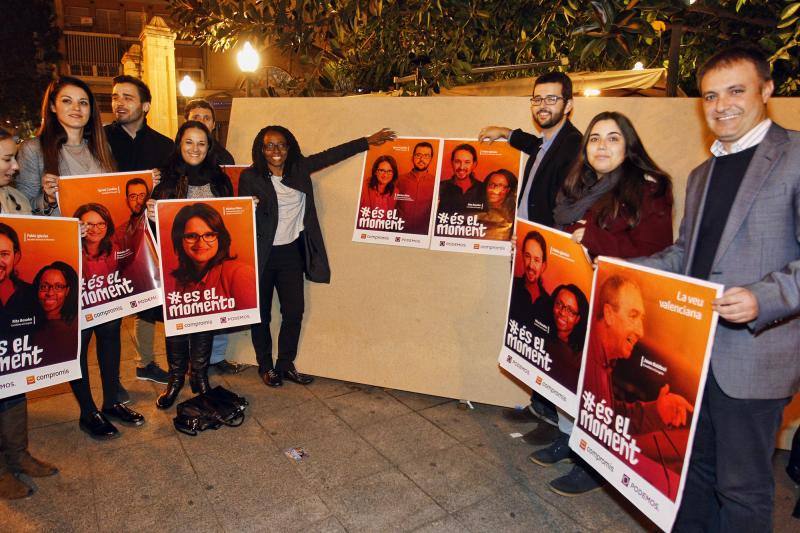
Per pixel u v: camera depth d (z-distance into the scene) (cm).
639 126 332
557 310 253
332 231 415
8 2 2200
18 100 2289
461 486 288
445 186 384
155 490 279
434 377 390
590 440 222
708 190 197
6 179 250
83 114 293
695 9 358
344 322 412
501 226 370
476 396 381
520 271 280
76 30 2462
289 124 426
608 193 233
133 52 1346
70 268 272
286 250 389
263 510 265
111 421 344
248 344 436
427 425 354
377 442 331
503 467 307
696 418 175
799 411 315
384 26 508
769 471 189
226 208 339
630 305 200
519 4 428
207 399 351
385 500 274
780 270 167
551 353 258
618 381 206
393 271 400
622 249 228
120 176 308
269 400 385
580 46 383
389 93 626
